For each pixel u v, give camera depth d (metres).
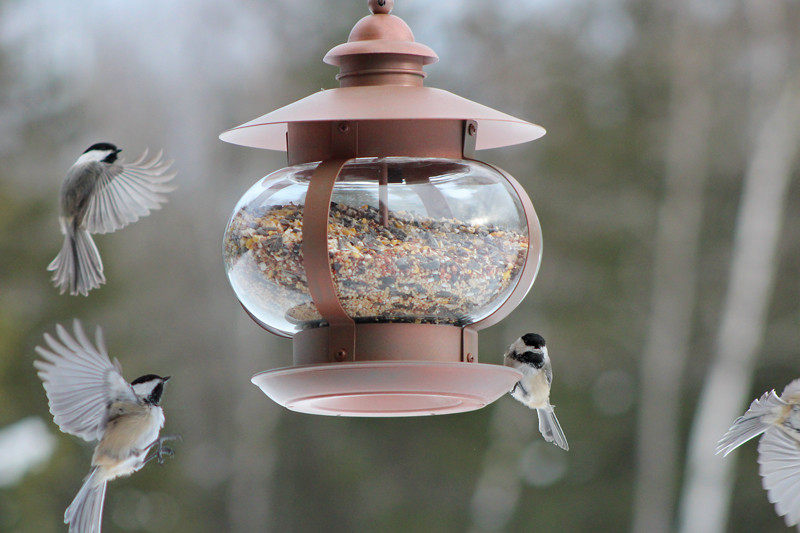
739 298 17.89
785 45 18.50
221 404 19.92
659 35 20.20
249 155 20.27
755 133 18.72
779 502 4.92
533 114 20.62
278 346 20.14
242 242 4.45
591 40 20.78
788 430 4.97
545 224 20.09
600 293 19.91
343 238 4.27
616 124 20.45
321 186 4.10
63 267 5.18
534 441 19.92
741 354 17.73
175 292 19.75
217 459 19.81
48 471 14.73
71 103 19.62
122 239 18.95
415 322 4.37
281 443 20.25
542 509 19.56
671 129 19.86
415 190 4.36
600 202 20.30
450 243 4.34
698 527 17.45
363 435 20.31
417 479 19.95
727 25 19.41
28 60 19.69
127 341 18.53
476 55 20.52
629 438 19.73
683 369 19.72
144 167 5.31
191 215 20.03
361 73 4.43
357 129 4.26
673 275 19.59
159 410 4.91
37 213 17.67
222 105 20.42
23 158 18.95
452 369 4.11
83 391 4.56
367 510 19.91
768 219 17.92
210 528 19.41
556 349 19.81
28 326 16.53
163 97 20.31
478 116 4.11
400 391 4.09
